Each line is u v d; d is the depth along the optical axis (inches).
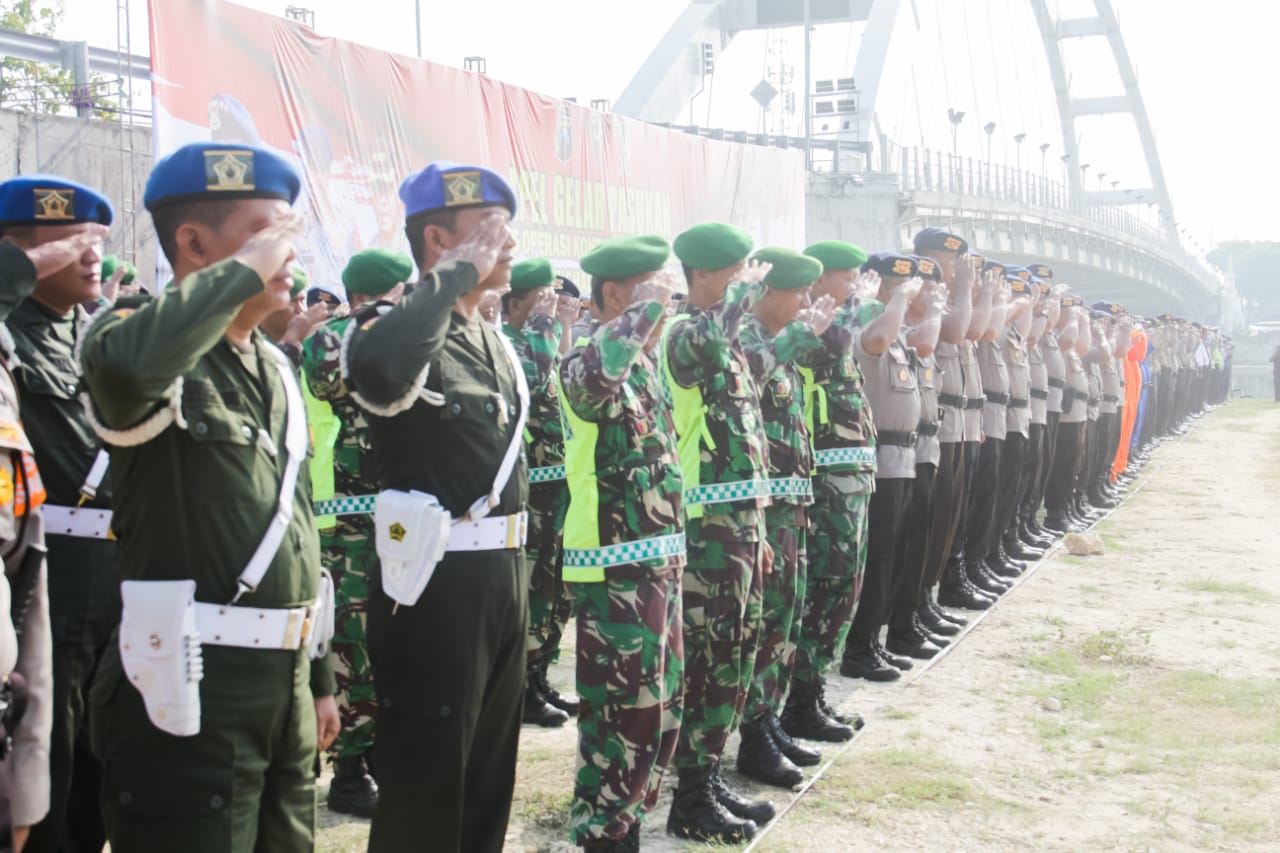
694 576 181.5
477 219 127.3
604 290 166.7
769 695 205.3
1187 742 223.9
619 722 156.3
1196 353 1181.7
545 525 242.7
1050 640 301.3
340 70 363.6
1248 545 445.7
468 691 124.2
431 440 123.0
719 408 182.7
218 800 97.6
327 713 113.8
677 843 179.8
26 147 406.6
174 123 304.5
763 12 1734.7
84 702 137.8
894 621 289.1
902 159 1245.7
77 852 141.1
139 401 92.6
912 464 263.7
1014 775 207.8
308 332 177.8
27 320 137.9
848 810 191.3
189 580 97.6
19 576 110.7
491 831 132.8
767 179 724.0
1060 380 453.1
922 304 274.2
